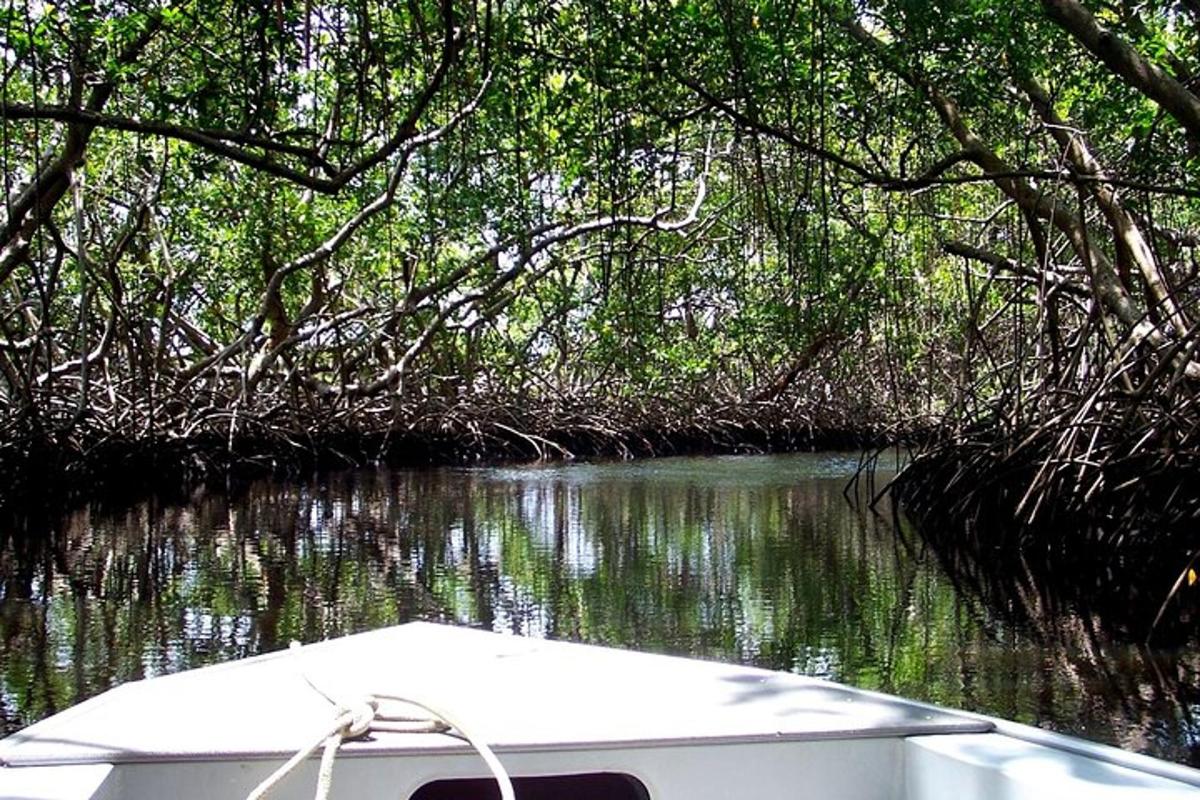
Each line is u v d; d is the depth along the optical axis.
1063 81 11.66
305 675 2.80
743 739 2.35
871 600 7.88
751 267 22.17
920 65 10.39
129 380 16.45
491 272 19.02
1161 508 9.31
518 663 3.01
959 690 5.56
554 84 13.27
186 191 15.91
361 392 19.44
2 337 15.49
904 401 23.55
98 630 6.85
